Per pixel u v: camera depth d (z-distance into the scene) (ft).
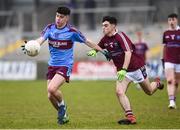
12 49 288.92
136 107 149.38
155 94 188.85
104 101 168.35
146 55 220.23
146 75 117.08
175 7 276.00
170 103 146.10
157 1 316.81
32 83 244.22
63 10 110.11
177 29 148.87
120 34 111.96
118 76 109.19
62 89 212.64
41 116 129.39
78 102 165.48
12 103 163.43
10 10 364.99
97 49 112.78
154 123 114.21
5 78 269.85
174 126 109.40
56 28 111.34
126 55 110.32
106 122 116.47
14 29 305.53
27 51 107.76
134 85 227.40
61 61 111.24
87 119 122.62
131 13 287.48
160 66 251.39
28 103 163.02
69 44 111.34
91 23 294.66
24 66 268.41
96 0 325.01
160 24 281.13
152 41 274.77
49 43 111.86
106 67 258.37
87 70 261.24
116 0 329.93
